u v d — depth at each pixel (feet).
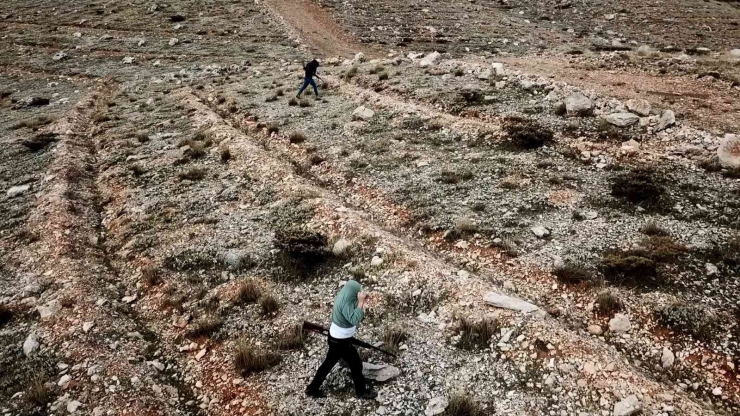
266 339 35.12
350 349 28.14
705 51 112.57
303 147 66.95
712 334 31.65
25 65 142.41
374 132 69.56
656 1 205.36
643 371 30.19
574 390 28.12
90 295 40.52
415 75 93.04
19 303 40.24
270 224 48.78
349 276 40.04
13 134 83.30
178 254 45.47
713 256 37.88
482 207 47.60
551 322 32.65
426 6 197.16
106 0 209.87
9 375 33.42
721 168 49.78
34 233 50.72
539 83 77.82
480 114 70.49
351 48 150.51
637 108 63.52
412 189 52.85
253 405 30.09
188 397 31.76
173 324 37.91
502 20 179.63
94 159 71.92
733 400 28.09
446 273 38.11
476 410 27.53
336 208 49.14
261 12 185.78
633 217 44.09
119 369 32.86
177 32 169.99
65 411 29.94
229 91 99.81
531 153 58.08
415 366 31.17
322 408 29.07
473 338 32.42
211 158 66.08
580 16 187.83
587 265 38.50
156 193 57.72
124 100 102.73
